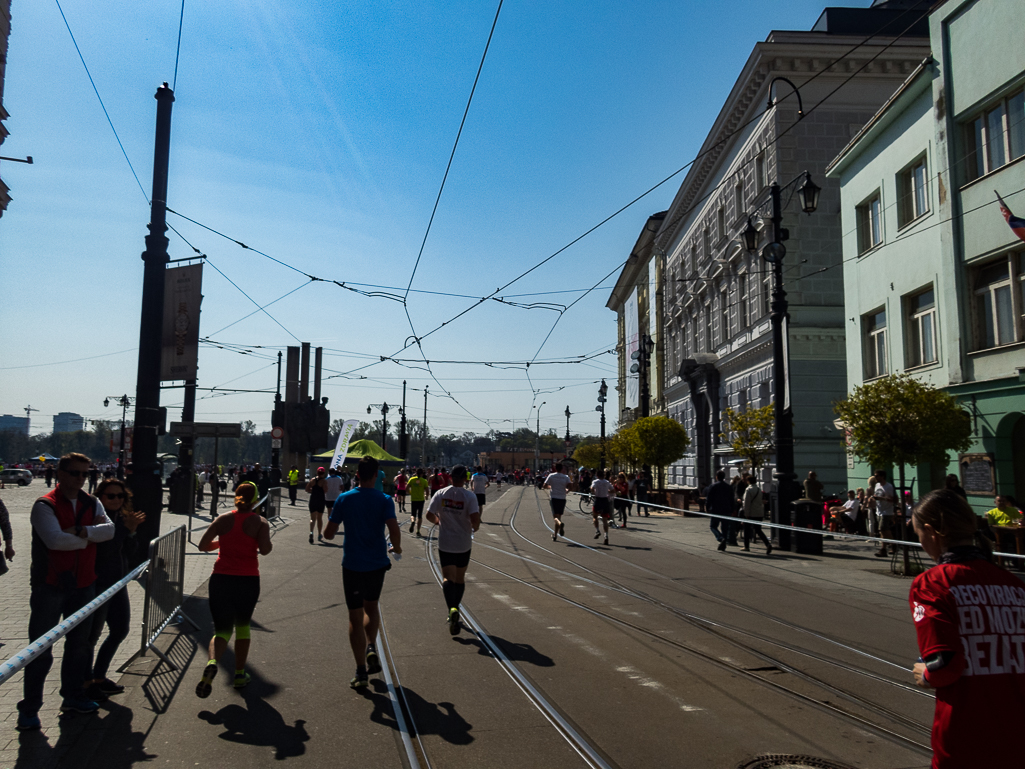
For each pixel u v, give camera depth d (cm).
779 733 500
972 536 290
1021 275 1523
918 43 2722
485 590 1077
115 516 602
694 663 679
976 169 1648
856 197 2173
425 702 566
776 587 1150
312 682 618
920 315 1872
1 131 1745
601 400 4453
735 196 3222
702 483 3828
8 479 5547
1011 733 259
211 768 443
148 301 1045
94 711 538
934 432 1482
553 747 475
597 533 1884
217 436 2152
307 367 5191
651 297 5322
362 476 646
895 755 462
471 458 17125
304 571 1275
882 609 966
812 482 1920
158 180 1060
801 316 2698
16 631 767
